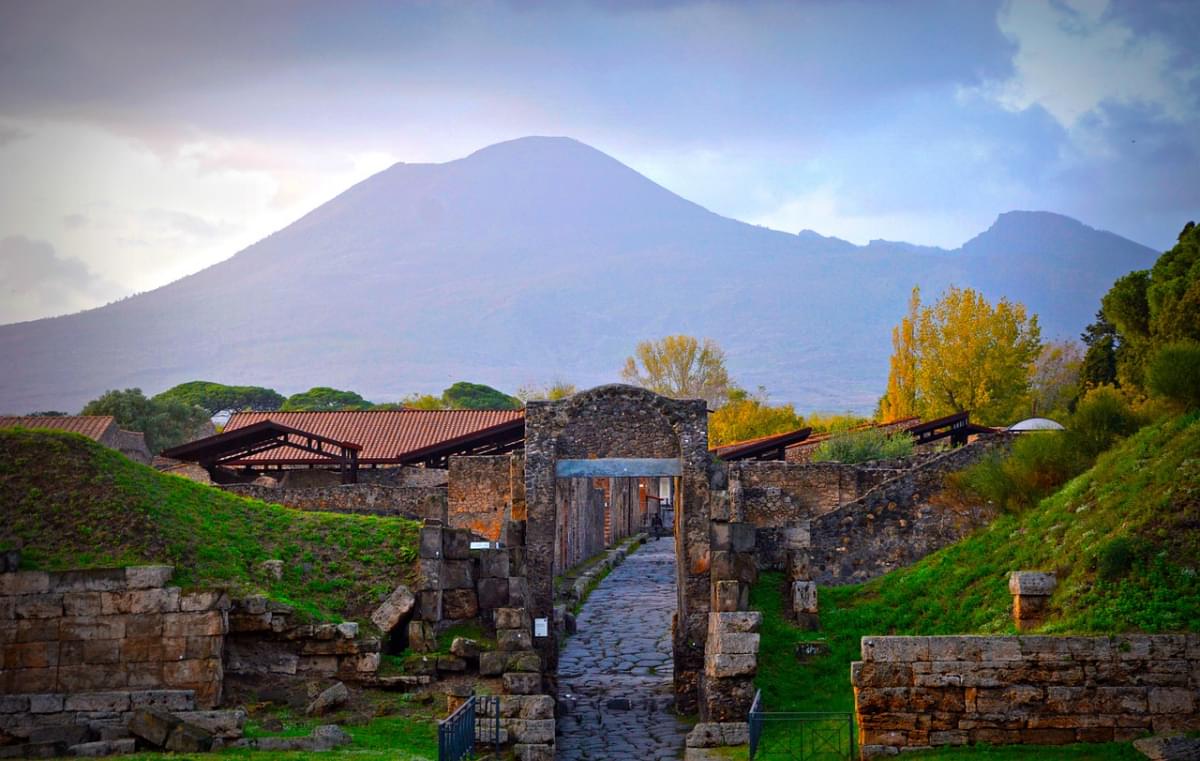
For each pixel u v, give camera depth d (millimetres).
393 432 69438
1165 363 32469
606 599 53500
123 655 28688
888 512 40062
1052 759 22438
